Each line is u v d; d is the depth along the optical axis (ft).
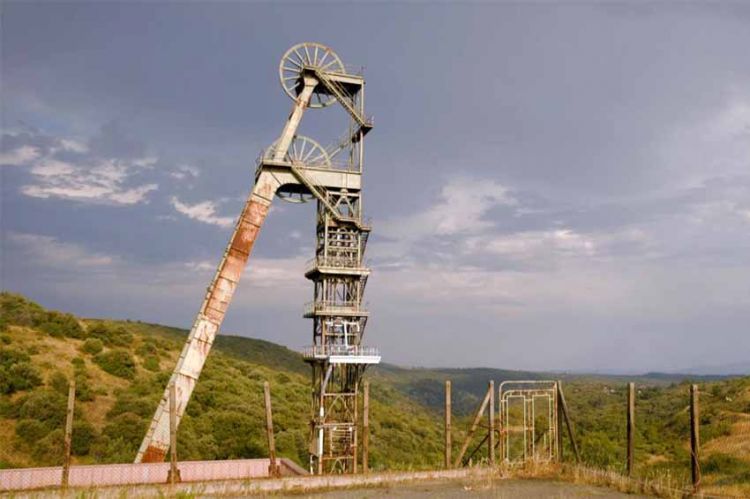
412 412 329.52
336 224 134.92
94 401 152.35
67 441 67.67
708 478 112.98
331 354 127.54
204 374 197.26
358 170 137.39
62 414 135.95
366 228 135.54
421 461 155.94
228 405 172.96
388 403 334.24
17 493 59.98
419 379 640.99
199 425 153.99
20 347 168.45
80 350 185.68
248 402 180.65
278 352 408.87
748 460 151.33
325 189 135.03
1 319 185.06
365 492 68.23
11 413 133.80
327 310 130.11
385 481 74.13
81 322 217.36
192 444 140.97
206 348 119.44
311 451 129.70
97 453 127.85
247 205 127.85
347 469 127.65
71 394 69.10
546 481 76.13
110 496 60.64
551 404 95.04
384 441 188.14
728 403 241.96
